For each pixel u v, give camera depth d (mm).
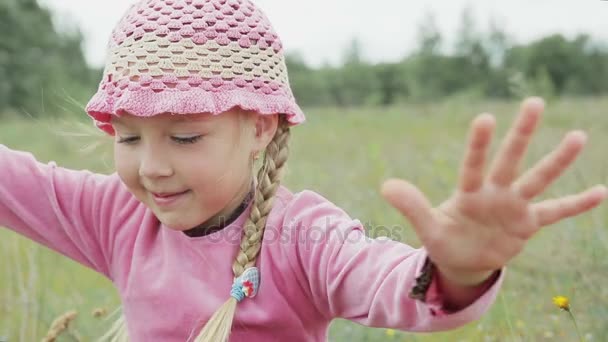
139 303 2057
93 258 2203
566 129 7621
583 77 29406
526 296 3105
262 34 1925
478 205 1273
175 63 1798
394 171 5922
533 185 1251
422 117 14055
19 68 23578
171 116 1750
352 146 8945
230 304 1886
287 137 2051
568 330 2715
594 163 4711
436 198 4848
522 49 30281
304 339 1959
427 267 1408
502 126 8352
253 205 1955
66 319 2588
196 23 1833
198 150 1776
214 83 1809
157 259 2051
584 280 2877
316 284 1851
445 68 30391
